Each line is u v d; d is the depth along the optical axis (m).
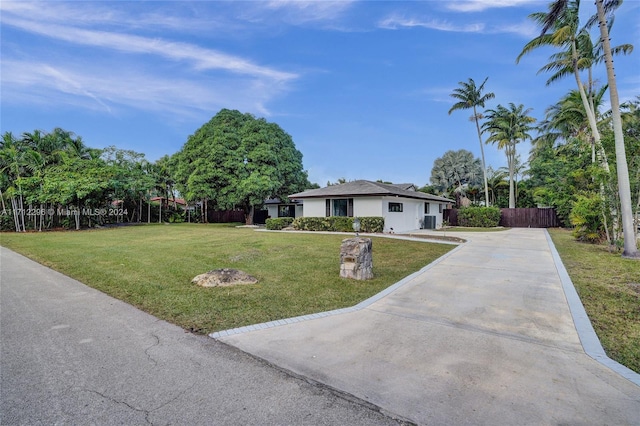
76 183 22.64
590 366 3.19
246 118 29.06
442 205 28.58
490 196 37.22
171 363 3.28
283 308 5.07
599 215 12.09
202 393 2.73
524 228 24.00
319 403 2.59
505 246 11.88
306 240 13.80
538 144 29.27
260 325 4.33
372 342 3.77
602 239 12.71
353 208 19.41
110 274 7.70
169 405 2.56
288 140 29.02
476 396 2.67
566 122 21.16
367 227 17.78
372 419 2.39
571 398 2.63
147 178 31.16
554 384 2.85
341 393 2.73
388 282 6.73
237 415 2.44
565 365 3.21
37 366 3.21
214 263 8.98
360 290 6.12
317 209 20.83
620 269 7.71
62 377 2.99
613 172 11.03
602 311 4.83
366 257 7.06
